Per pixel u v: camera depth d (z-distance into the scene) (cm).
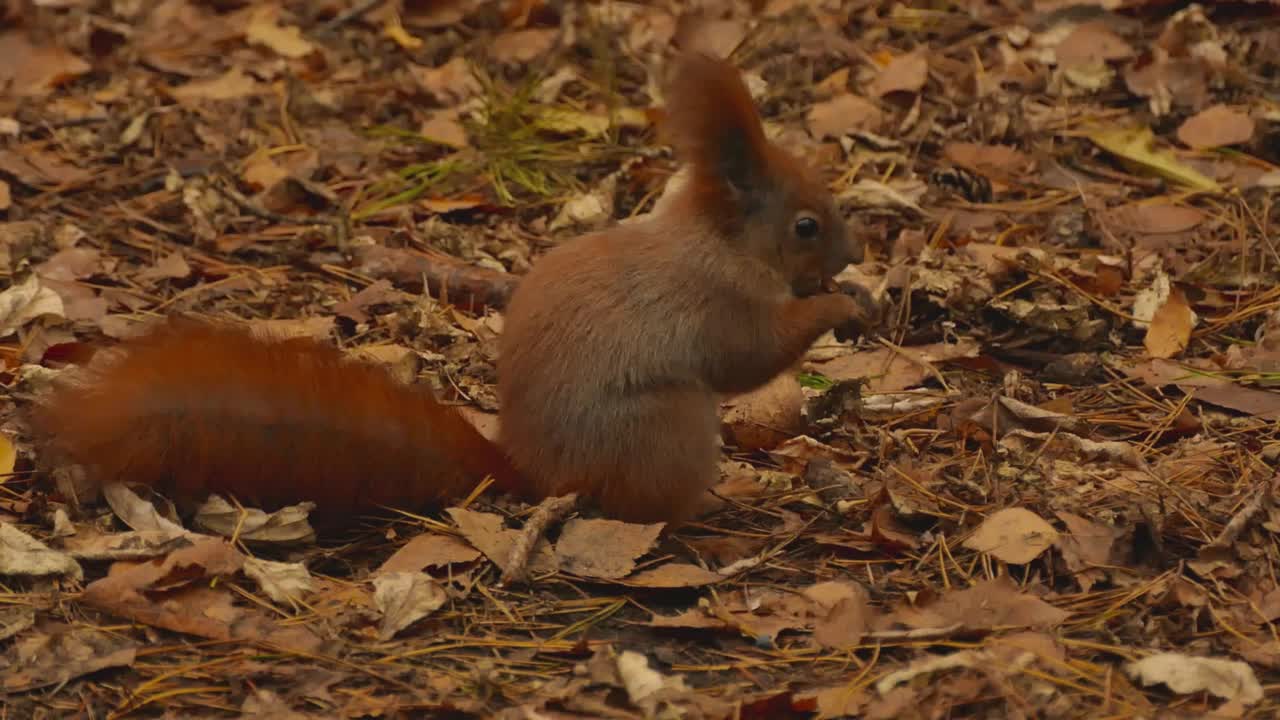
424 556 823
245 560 804
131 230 1278
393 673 735
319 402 843
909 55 1523
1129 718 693
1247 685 710
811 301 876
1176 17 1538
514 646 762
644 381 834
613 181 1336
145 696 714
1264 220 1264
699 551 860
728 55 1572
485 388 1063
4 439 900
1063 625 777
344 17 1689
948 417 1004
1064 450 959
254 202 1316
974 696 704
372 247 1230
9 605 777
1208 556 825
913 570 841
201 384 834
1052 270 1186
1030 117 1454
